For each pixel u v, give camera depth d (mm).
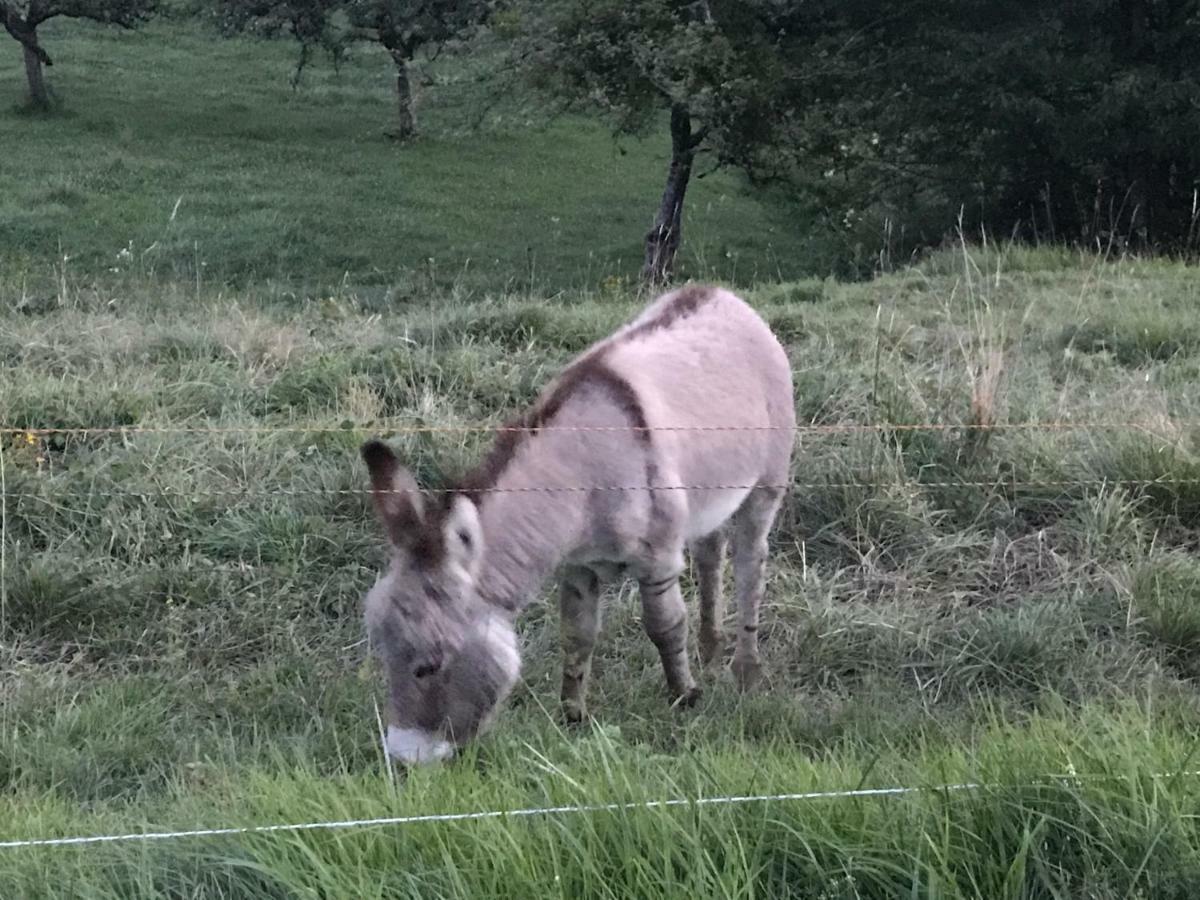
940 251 13438
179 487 6047
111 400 6809
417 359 7500
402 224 21688
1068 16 17047
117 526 5820
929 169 19297
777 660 5223
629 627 5422
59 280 11641
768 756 3734
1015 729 3930
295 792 3438
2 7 26469
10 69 31391
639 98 17344
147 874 2918
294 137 27562
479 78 19234
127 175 23109
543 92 18141
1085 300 9766
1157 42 16703
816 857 3055
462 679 3635
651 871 2850
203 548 5789
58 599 5352
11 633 5270
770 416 4883
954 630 5238
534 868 2898
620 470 4102
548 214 23406
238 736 4574
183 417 6883
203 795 3732
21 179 22047
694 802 3102
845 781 3443
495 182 25469
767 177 18359
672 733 4469
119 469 6172
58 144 24734
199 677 5035
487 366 7461
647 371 4367
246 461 6285
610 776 3191
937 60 17109
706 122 17125
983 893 3012
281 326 8758
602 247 21078
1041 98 17000
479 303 10195
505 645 3754
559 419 4082
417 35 27516
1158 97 15578
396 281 17469
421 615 3527
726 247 21047
